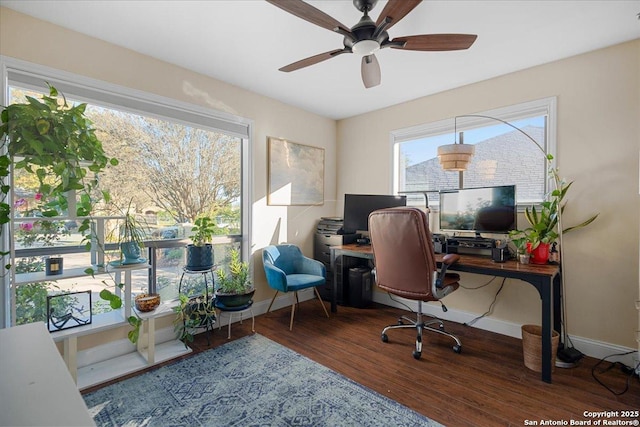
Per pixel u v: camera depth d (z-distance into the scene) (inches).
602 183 91.2
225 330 113.7
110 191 94.5
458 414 67.0
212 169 119.3
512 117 108.6
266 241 134.2
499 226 103.0
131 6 72.5
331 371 84.7
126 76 92.4
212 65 103.6
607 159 90.4
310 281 119.5
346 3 70.9
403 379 80.8
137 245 86.9
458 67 103.7
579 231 95.2
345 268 145.3
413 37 64.4
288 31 83.0
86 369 83.5
